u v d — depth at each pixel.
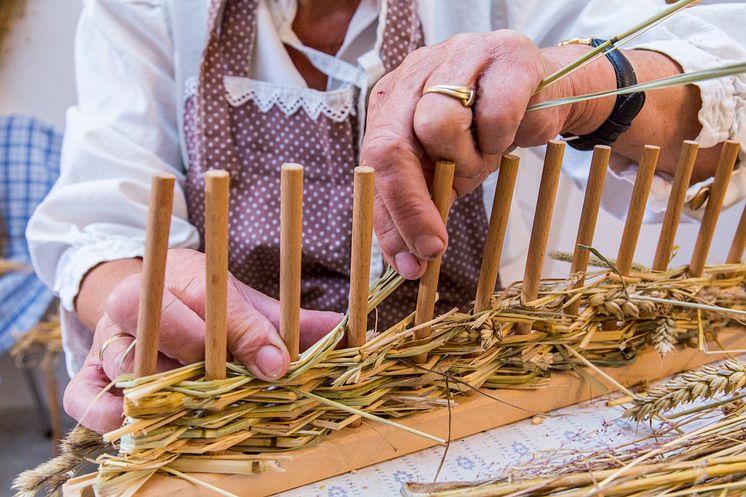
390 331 0.49
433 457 0.51
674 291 0.58
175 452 0.44
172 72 0.91
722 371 0.48
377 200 0.47
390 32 0.79
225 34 0.81
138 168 0.85
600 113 0.56
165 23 0.88
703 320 0.61
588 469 0.44
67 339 0.86
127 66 0.88
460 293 0.88
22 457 1.63
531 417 0.56
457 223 0.84
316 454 0.47
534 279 0.53
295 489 0.47
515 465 0.49
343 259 0.83
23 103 1.92
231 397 0.43
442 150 0.44
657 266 0.60
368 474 0.49
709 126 0.62
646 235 1.12
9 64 1.86
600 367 0.58
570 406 0.58
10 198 1.67
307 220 0.83
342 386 0.47
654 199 0.67
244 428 0.46
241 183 0.84
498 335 0.52
